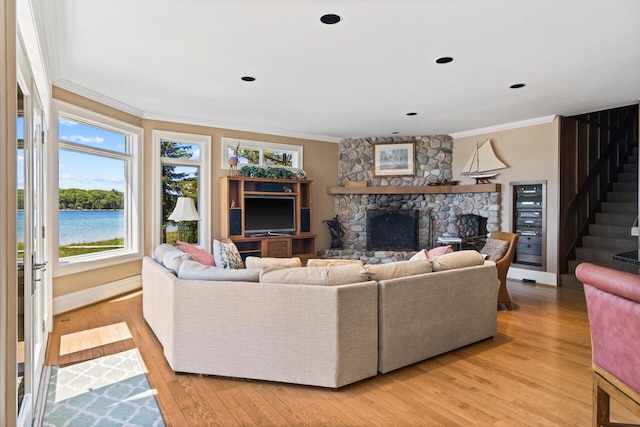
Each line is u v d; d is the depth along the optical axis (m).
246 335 2.59
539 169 5.87
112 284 4.89
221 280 2.66
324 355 2.49
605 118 6.67
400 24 2.83
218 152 6.18
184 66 3.69
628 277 1.48
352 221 7.46
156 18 2.75
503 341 3.42
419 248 7.14
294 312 2.52
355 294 2.55
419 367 2.88
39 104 2.87
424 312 2.93
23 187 2.09
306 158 7.19
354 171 7.52
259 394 2.46
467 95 4.65
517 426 2.11
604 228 5.97
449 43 3.16
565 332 3.64
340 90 4.45
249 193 6.26
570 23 2.81
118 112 4.99
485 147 6.54
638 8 2.59
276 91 4.48
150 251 5.48
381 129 6.70
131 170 5.27
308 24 2.83
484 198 6.53
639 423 2.12
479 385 2.59
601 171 6.53
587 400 2.38
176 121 5.72
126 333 3.57
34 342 2.39
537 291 5.33
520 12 2.65
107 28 2.90
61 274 4.17
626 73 3.88
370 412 2.25
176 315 2.68
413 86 4.30
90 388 2.53
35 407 2.29
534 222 6.05
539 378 2.69
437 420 2.16
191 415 2.21
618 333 1.54
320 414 2.23
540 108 5.27
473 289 3.28
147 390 2.50
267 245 6.29
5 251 1.23
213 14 2.69
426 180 7.19
